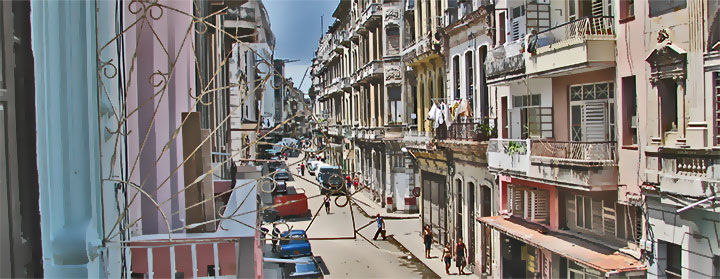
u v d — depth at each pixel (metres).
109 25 4.64
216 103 12.21
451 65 21.30
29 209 3.57
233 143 15.78
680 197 10.33
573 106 13.87
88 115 4.17
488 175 17.98
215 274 4.82
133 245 4.86
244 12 11.95
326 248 21.33
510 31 15.77
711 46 9.85
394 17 31.50
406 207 31.08
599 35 12.21
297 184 35.78
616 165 12.31
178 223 5.70
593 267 11.63
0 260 3.18
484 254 18.42
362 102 39.16
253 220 5.70
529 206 15.80
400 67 31.44
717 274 9.80
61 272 3.99
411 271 18.77
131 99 5.48
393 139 31.08
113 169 4.64
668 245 11.08
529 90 15.55
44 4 4.00
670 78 10.77
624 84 12.08
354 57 41.81
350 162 45.22
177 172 5.76
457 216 20.83
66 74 4.10
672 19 10.70
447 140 20.27
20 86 3.49
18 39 3.49
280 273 12.41
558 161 13.09
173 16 6.09
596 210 13.40
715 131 9.77
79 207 4.13
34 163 3.62
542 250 14.77
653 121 11.16
